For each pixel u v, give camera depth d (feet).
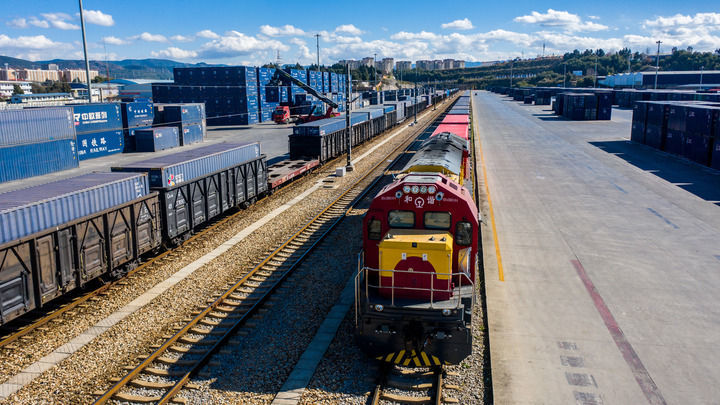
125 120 157.58
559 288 46.88
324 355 35.68
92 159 142.92
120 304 44.96
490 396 30.91
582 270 51.31
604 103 223.92
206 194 66.23
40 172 117.08
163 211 57.21
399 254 33.17
